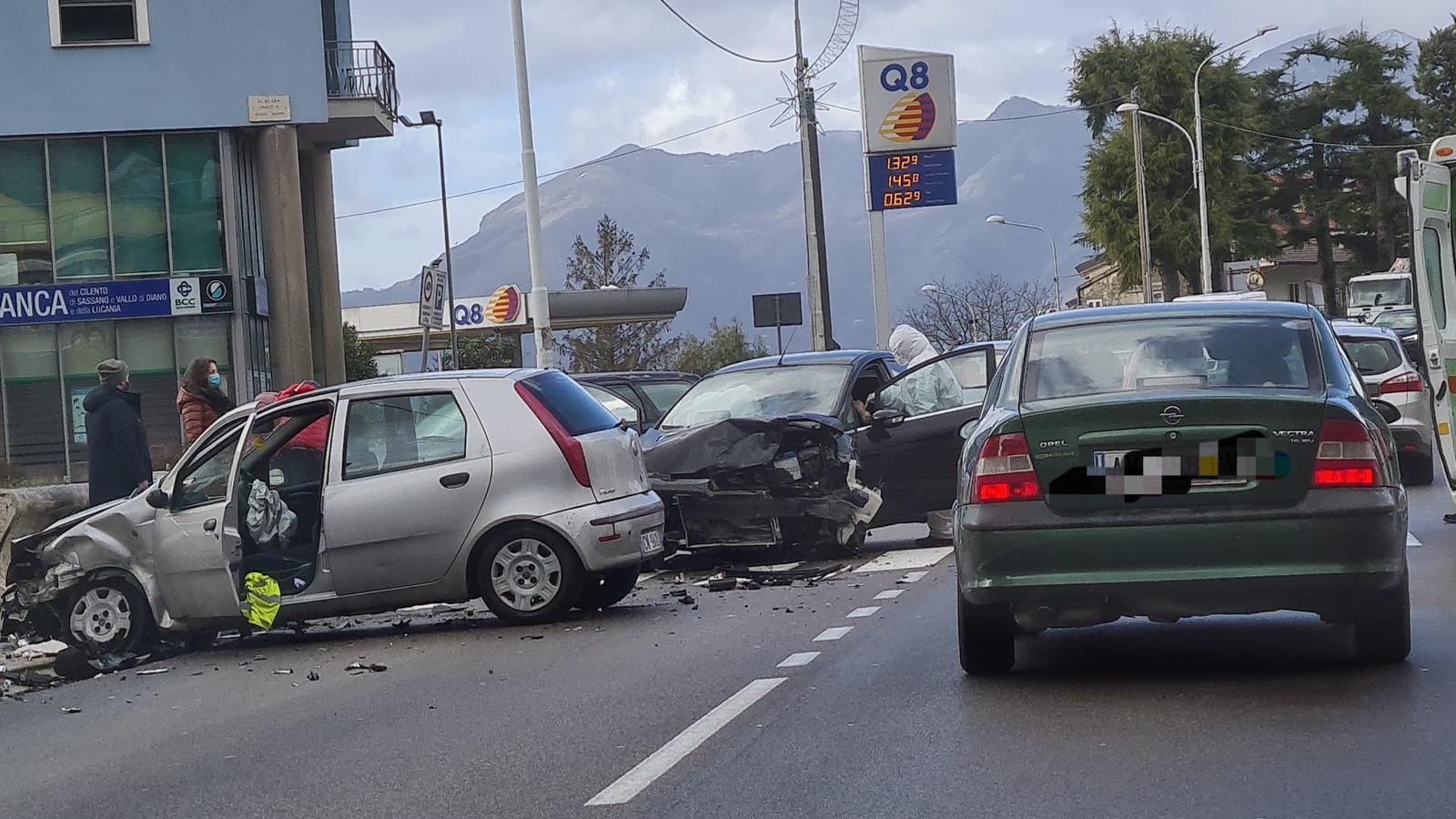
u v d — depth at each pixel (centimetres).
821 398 1636
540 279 2694
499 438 1229
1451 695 757
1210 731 709
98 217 3791
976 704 798
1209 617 1066
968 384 1652
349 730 846
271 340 3891
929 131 4450
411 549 1216
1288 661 877
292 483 1273
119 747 856
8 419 3741
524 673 998
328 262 4391
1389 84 9181
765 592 1356
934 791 627
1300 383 831
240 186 3916
